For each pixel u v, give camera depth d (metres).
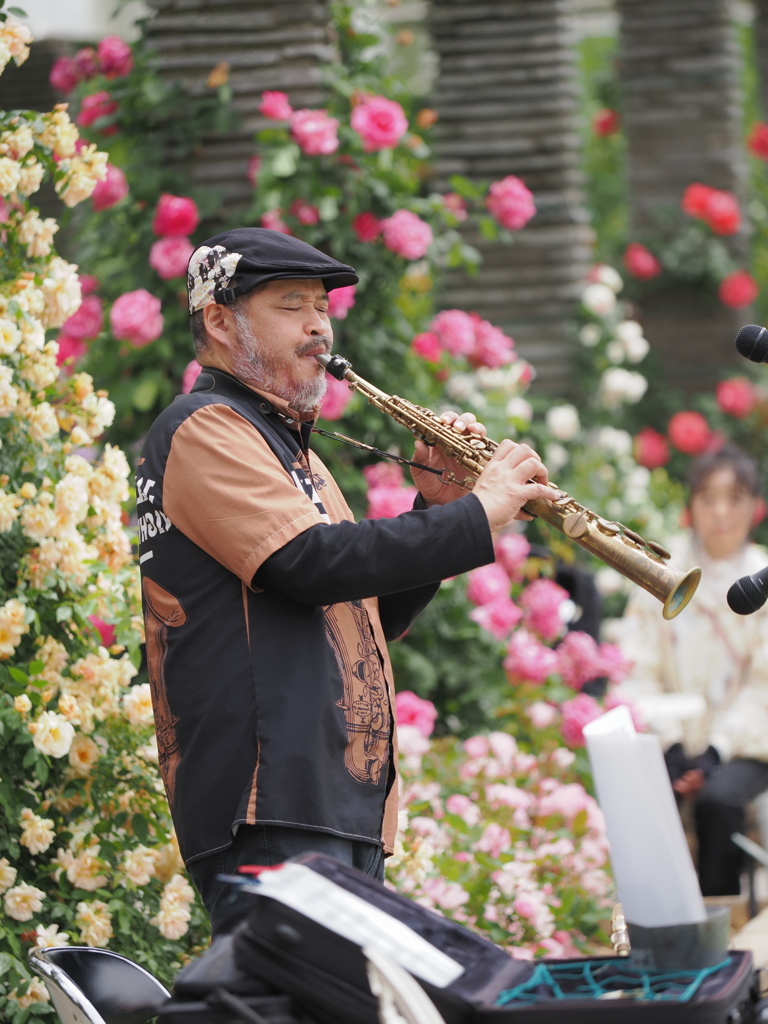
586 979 3.12
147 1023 4.70
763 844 9.27
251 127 8.80
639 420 17.11
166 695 4.52
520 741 9.14
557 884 7.36
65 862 5.32
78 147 8.35
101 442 8.57
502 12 12.70
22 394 5.52
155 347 8.51
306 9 8.77
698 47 16.95
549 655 8.70
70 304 5.78
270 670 4.36
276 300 4.71
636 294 17.28
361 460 9.07
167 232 8.37
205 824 4.34
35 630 5.43
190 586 4.48
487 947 3.22
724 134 17.05
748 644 9.40
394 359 9.22
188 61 8.80
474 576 8.73
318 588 4.27
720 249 16.98
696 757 9.18
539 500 4.77
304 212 8.55
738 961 3.08
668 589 4.61
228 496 4.38
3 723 5.15
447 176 12.80
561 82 12.73
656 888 3.04
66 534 5.34
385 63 9.46
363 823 4.46
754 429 16.70
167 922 5.32
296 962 2.93
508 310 13.06
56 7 16.22
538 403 12.49
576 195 13.08
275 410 4.80
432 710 7.88
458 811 7.34
